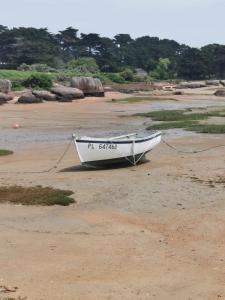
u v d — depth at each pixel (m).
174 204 16.70
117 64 178.62
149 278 10.87
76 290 10.23
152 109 60.91
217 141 31.53
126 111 57.97
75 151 29.14
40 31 174.62
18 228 14.56
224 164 23.39
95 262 11.83
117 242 13.24
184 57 182.75
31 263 11.78
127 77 135.88
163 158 25.52
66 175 21.98
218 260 11.85
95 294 10.04
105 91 92.81
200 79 179.88
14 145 32.25
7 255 12.30
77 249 12.73
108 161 23.25
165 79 170.62
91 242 13.26
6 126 43.12
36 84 87.12
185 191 18.30
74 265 11.65
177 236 13.63
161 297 9.92
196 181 19.83
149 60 197.75
